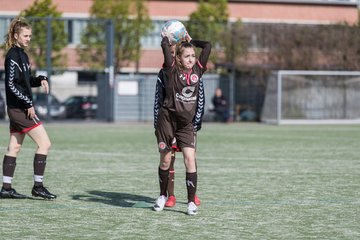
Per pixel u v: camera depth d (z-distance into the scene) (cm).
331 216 1919
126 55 9169
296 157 3734
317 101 7862
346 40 8269
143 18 9206
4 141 4691
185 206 2078
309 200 2202
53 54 7631
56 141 4847
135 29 9106
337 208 2048
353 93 7912
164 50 1886
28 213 1952
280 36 8356
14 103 2153
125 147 4341
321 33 8331
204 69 1906
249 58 8350
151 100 8369
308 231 1714
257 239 1620
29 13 7500
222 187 2503
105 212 1970
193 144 1916
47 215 1922
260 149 4256
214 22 8556
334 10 11581
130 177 2795
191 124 1919
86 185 2548
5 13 9831
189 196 1923
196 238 1627
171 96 1878
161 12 10881
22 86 2123
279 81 7650
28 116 2156
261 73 8300
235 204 2116
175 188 2478
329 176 2856
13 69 2097
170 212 1972
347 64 8225
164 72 1892
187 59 1858
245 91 8444
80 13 10288
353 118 7919
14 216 1906
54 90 10606
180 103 1877
